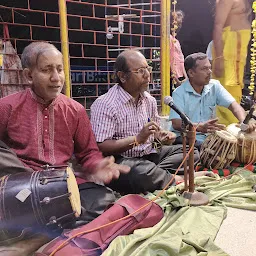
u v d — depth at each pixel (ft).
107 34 16.92
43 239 5.41
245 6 12.41
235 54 12.60
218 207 6.97
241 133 9.54
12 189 5.13
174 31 17.11
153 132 7.54
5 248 5.15
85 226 5.55
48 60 6.18
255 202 7.35
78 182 6.88
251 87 14.11
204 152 9.33
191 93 10.34
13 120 6.49
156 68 18.89
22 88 14.19
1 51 13.70
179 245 5.22
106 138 7.84
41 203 5.08
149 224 6.20
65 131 6.87
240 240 5.92
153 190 7.82
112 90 8.30
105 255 5.13
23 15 17.78
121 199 6.33
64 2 13.46
